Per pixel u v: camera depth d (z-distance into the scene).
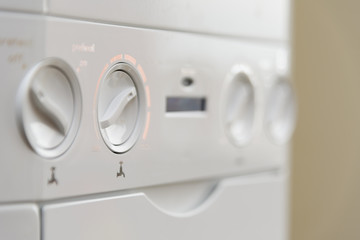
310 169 1.07
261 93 0.69
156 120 0.54
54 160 0.44
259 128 0.69
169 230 0.56
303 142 1.05
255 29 0.68
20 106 0.41
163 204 0.57
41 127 0.43
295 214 1.03
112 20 0.48
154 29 0.53
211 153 0.62
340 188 1.13
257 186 0.69
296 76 1.03
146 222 0.53
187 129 0.58
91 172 0.47
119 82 0.49
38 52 0.42
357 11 1.13
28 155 0.42
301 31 1.04
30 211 0.42
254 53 0.68
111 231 0.49
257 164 0.70
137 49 0.51
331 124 1.11
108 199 0.49
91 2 0.46
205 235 0.61
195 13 0.58
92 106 0.46
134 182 0.51
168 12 0.55
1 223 0.41
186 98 0.58
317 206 1.08
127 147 0.50
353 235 1.13
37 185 0.42
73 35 0.45
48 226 0.43
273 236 0.73
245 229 0.67
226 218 0.64
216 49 0.61
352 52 1.13
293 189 1.02
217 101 0.62
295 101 0.75
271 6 0.71
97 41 0.47
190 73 0.58
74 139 0.45
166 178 0.55
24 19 0.42
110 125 0.48
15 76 0.41
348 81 1.13
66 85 0.45
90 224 0.47
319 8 1.08
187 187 0.60
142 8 0.51
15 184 0.41
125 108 0.50
